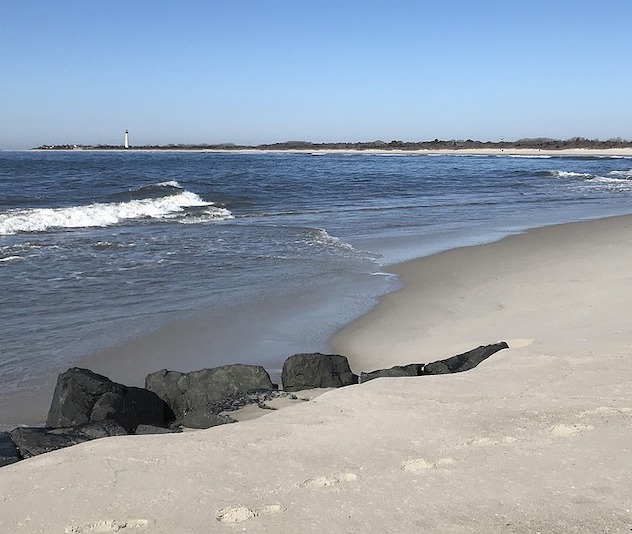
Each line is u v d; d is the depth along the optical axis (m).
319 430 4.53
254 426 4.66
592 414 4.64
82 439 5.25
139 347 8.62
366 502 3.41
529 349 6.59
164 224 20.62
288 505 3.41
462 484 3.59
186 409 6.71
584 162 85.06
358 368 7.88
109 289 11.64
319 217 23.47
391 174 54.38
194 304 10.75
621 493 3.39
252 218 22.86
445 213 24.97
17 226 18.69
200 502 3.48
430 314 10.17
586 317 8.81
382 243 17.44
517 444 4.14
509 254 15.26
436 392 5.31
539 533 3.04
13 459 4.77
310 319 10.02
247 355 8.43
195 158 104.00
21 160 75.88
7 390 7.09
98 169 54.81
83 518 3.33
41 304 10.54
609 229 19.14
